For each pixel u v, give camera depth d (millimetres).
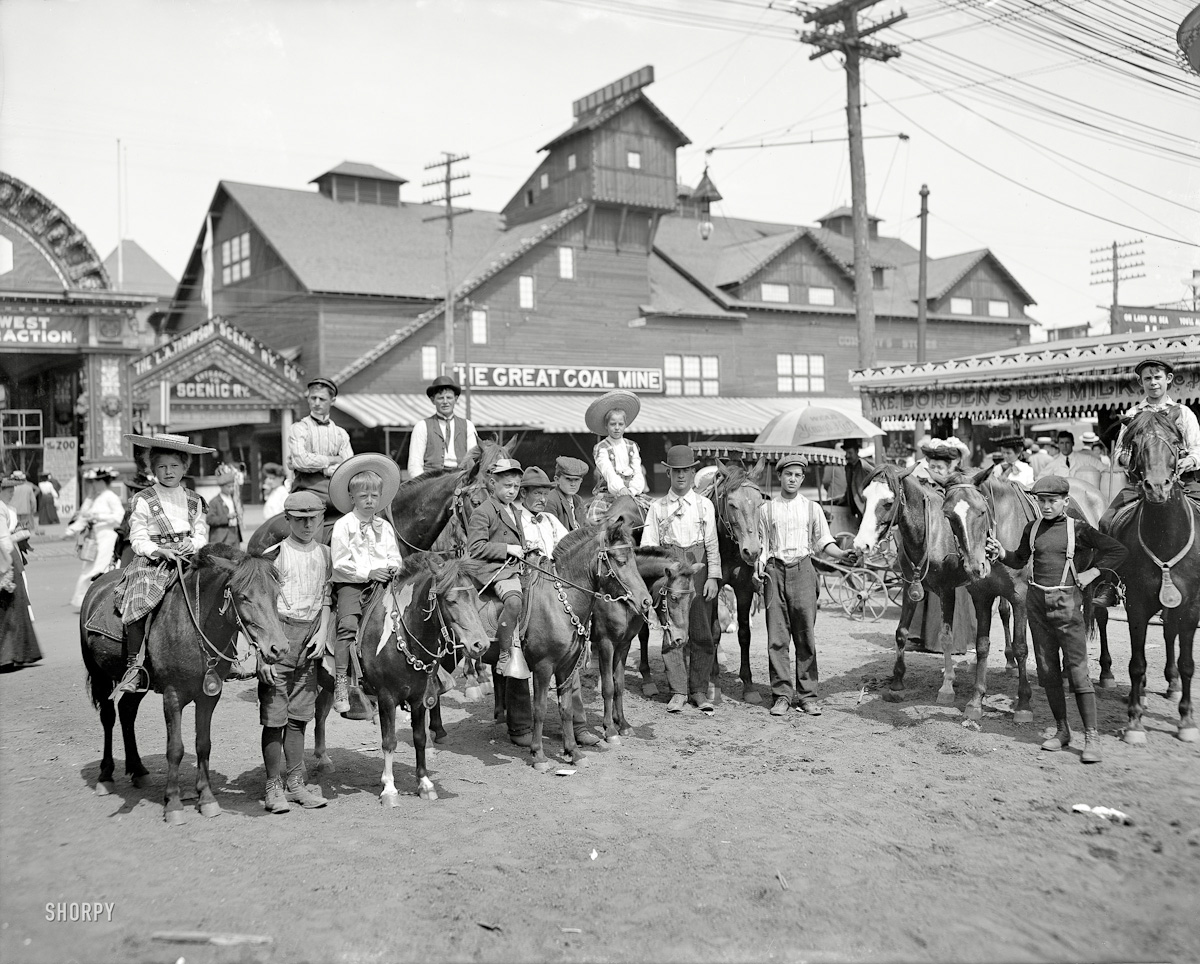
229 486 15625
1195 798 7066
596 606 8766
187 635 6926
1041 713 9500
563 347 46188
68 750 8930
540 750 8234
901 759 8211
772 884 5820
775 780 7762
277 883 5949
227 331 38094
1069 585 8055
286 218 44312
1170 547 8211
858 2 21203
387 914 5520
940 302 58375
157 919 5488
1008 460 13273
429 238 47188
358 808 7305
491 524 9031
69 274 32438
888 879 5852
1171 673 9750
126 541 8914
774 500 9914
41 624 15562
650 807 7223
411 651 7203
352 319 41562
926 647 12000
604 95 46781
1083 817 6746
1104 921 5273
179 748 7051
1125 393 14742
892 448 24109
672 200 48156
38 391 36375
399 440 41844
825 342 54188
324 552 7590
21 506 25000
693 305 50188
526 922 5402
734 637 14133
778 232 62469
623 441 11250
